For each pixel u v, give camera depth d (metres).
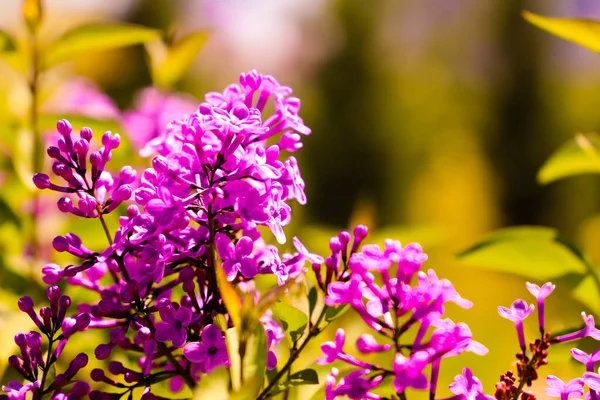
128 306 0.52
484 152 3.70
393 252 0.51
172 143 0.54
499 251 0.61
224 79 3.18
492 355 0.79
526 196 3.57
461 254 0.61
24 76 0.71
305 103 3.61
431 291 0.50
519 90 3.75
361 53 3.63
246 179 0.52
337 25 3.65
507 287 1.67
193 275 0.52
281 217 0.52
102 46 0.71
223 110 0.52
